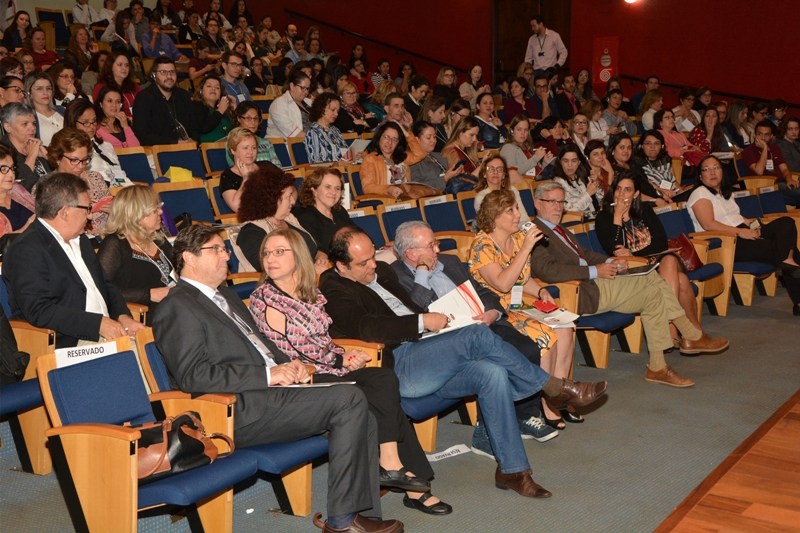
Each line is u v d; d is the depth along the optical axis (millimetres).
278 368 3086
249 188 4695
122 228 3904
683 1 13703
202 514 3047
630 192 5734
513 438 3553
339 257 3732
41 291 3447
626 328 5609
